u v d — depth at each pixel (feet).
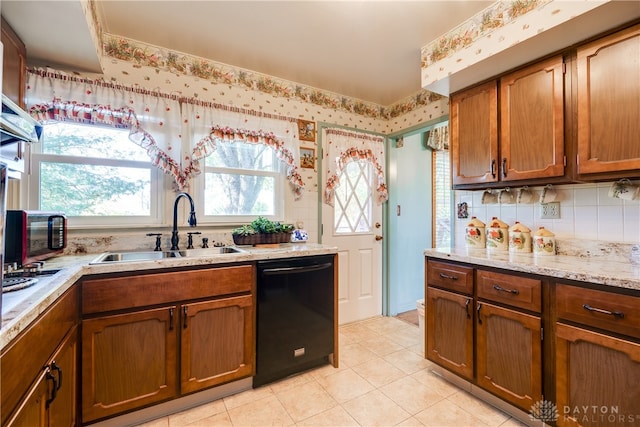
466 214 7.93
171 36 6.72
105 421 4.92
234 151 8.16
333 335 7.07
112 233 6.64
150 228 7.00
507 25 5.37
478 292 5.68
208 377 5.64
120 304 4.91
